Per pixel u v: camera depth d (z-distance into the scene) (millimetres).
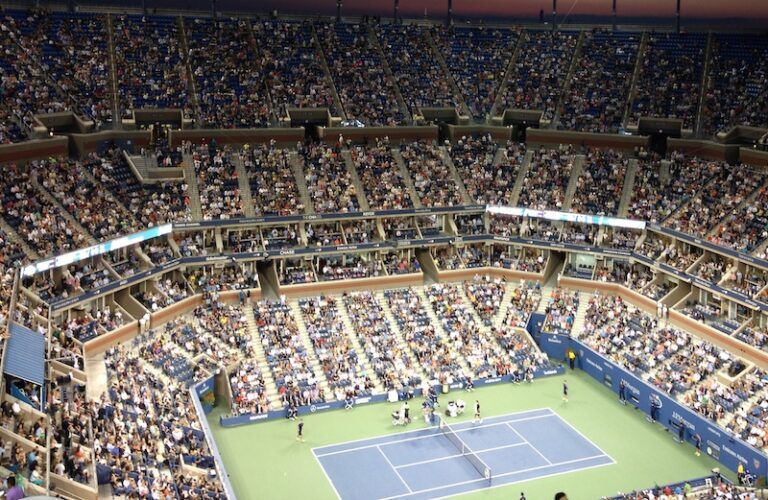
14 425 49094
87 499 48219
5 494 37188
